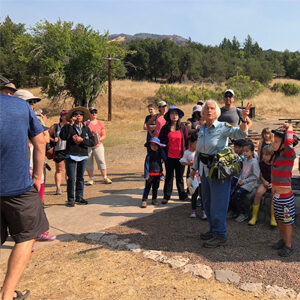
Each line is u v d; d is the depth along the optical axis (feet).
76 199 21.15
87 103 99.30
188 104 102.53
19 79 174.19
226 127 13.56
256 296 10.32
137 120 87.40
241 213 17.06
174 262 12.52
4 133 8.89
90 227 16.75
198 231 15.69
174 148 19.99
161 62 221.05
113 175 33.53
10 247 14.67
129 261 12.87
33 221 9.64
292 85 122.11
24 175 9.37
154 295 10.50
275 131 12.88
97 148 27.78
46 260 13.30
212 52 251.19
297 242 14.20
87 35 97.50
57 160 20.33
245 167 17.02
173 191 23.47
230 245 14.03
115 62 98.58
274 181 12.94
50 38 95.91
